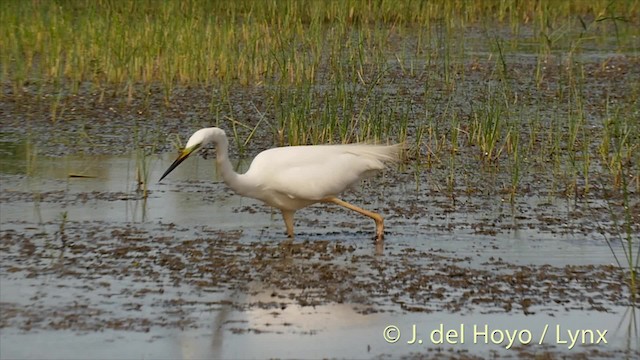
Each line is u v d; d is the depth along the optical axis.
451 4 31.27
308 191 12.14
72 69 22.56
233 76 22.80
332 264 11.54
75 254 11.73
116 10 27.08
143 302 10.27
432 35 28.58
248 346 9.27
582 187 15.20
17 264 11.34
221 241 12.38
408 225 13.23
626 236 12.87
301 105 18.80
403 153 16.42
